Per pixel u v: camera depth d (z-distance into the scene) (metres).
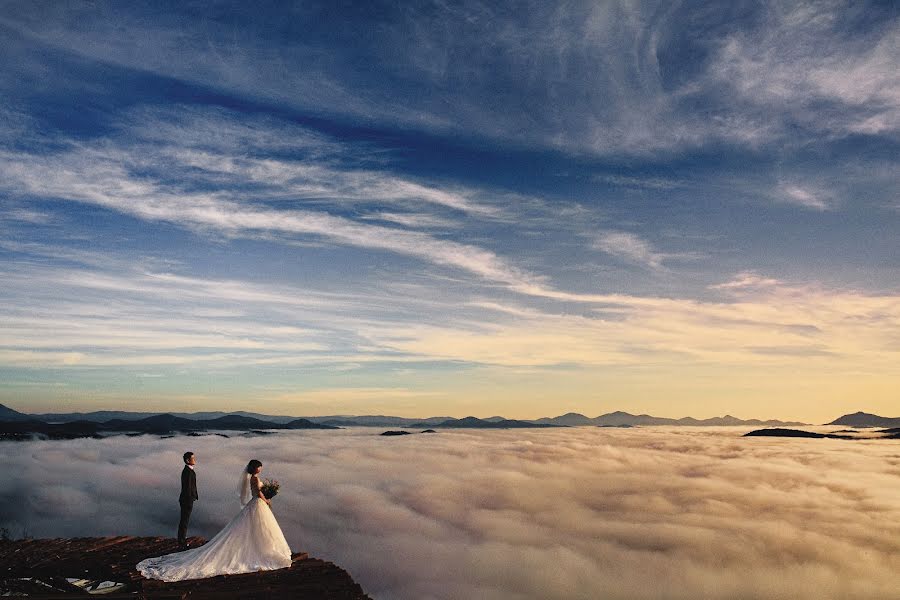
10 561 10.47
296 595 8.52
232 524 10.25
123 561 10.34
